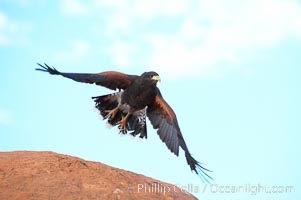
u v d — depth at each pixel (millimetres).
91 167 14859
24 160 14594
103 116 16469
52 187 13336
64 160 14773
